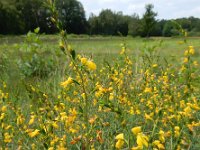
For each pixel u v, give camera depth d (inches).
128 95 175.5
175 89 177.5
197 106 137.6
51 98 184.7
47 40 392.8
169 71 204.2
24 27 1251.2
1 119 147.3
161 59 313.7
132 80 193.5
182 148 126.0
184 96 165.9
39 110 146.5
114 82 171.8
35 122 162.7
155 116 150.2
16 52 336.5
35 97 163.2
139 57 261.3
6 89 230.1
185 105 148.6
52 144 121.2
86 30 1801.2
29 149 140.4
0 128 148.2
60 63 273.3
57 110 146.6
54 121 129.0
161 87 175.6
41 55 309.7
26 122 167.6
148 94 179.5
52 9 106.4
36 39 297.7
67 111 154.8
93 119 112.9
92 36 1552.7
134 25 983.6
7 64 304.0
